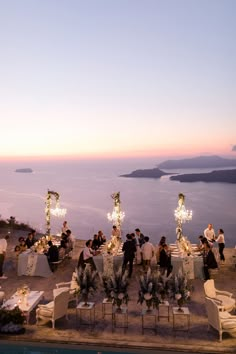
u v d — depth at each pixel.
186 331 9.89
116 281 10.16
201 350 8.88
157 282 9.91
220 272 15.41
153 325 10.26
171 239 48.97
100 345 9.19
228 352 8.79
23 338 9.47
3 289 13.45
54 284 14.05
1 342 9.45
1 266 14.77
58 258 15.34
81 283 10.42
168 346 9.01
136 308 11.53
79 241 22.00
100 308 11.49
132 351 9.03
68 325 10.24
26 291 10.67
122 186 162.88
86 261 14.61
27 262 15.08
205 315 11.02
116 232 18.19
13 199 107.88
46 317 10.38
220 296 11.32
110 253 15.21
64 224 18.81
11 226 26.28
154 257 15.94
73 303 11.84
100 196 116.94
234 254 18.14
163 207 88.19
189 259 14.48
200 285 13.82
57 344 9.33
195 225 61.59
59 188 154.75
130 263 14.66
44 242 16.39
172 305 11.71
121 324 10.31
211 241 17.11
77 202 99.81
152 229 58.38
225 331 9.44
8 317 9.69
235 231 53.91
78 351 9.09
